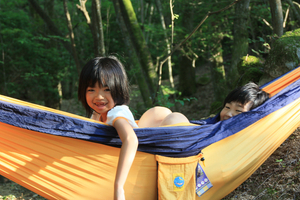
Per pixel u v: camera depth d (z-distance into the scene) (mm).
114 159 1834
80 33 12406
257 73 3939
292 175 2332
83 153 1829
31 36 9633
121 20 6703
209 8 7844
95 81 1832
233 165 2088
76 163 1846
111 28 12930
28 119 1717
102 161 1837
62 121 1747
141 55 5922
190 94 12062
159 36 10008
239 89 2305
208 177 2014
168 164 1854
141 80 6598
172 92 7414
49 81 10398
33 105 1912
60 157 1838
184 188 1861
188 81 12102
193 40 8867
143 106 7457
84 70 1879
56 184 1889
